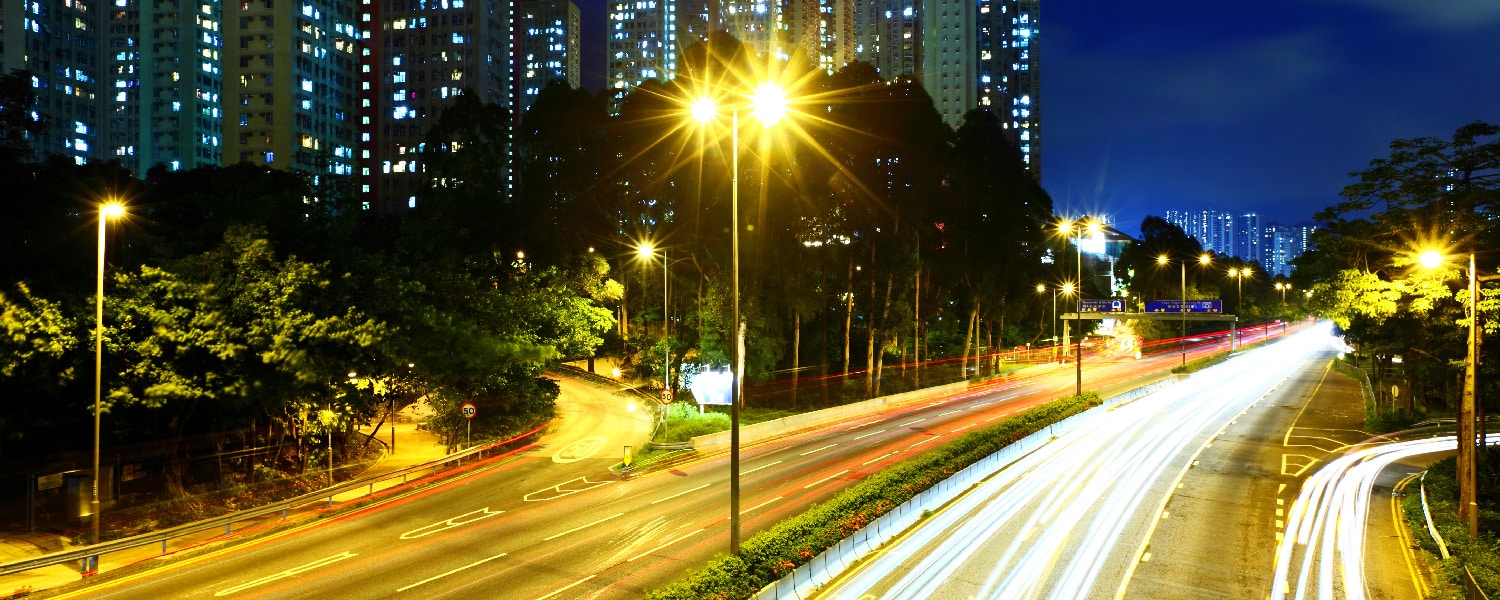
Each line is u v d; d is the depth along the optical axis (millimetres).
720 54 50156
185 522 26484
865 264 59156
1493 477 31703
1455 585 19875
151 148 138000
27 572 21469
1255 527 25844
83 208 34062
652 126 51594
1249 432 45781
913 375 70125
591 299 49000
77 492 25109
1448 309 29031
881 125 52469
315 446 35875
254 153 128875
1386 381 60719
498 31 149625
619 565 21984
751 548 18797
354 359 29016
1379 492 31203
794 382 55969
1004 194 65750
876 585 19953
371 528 26172
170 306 26516
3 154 29953
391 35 144125
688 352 56750
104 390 26203
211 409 30953
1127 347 106812
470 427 40594
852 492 24516
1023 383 73750
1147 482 32219
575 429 46750
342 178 36688
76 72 137750
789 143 50125
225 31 129000
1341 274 30219
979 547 23203
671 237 56094
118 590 20109
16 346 23734
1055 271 99062
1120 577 20812
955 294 75438
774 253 52406
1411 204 28188
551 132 53438
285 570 21750
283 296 26656
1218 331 130500
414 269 34844
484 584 20500
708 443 41625
